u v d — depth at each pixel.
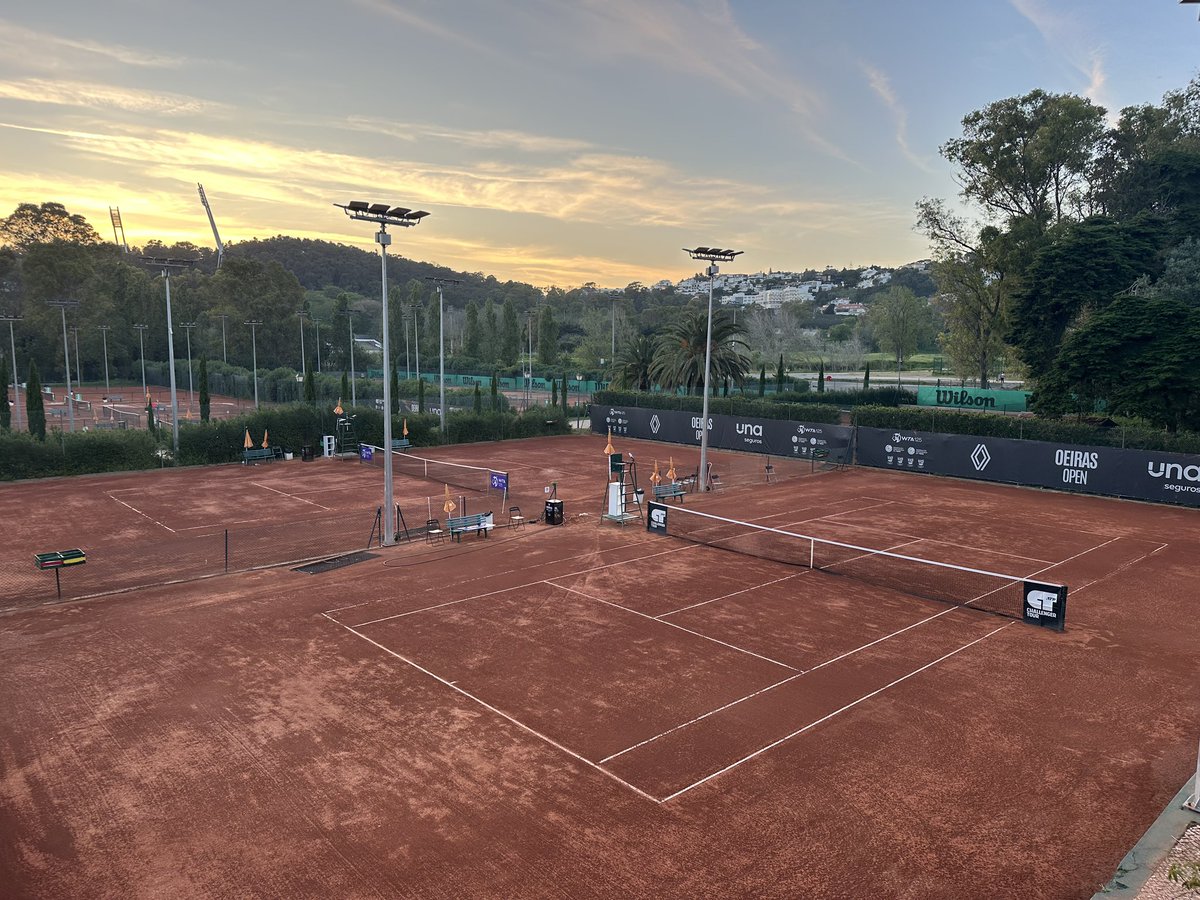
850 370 132.12
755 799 11.40
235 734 13.30
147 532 29.08
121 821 10.84
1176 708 14.57
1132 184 64.19
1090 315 52.41
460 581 22.28
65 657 16.67
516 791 11.56
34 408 46.22
